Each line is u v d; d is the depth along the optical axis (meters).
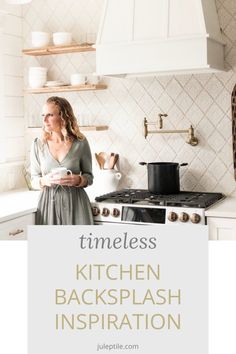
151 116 3.99
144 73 3.82
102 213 3.58
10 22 4.27
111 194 3.79
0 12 4.10
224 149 3.79
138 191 3.92
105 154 4.13
